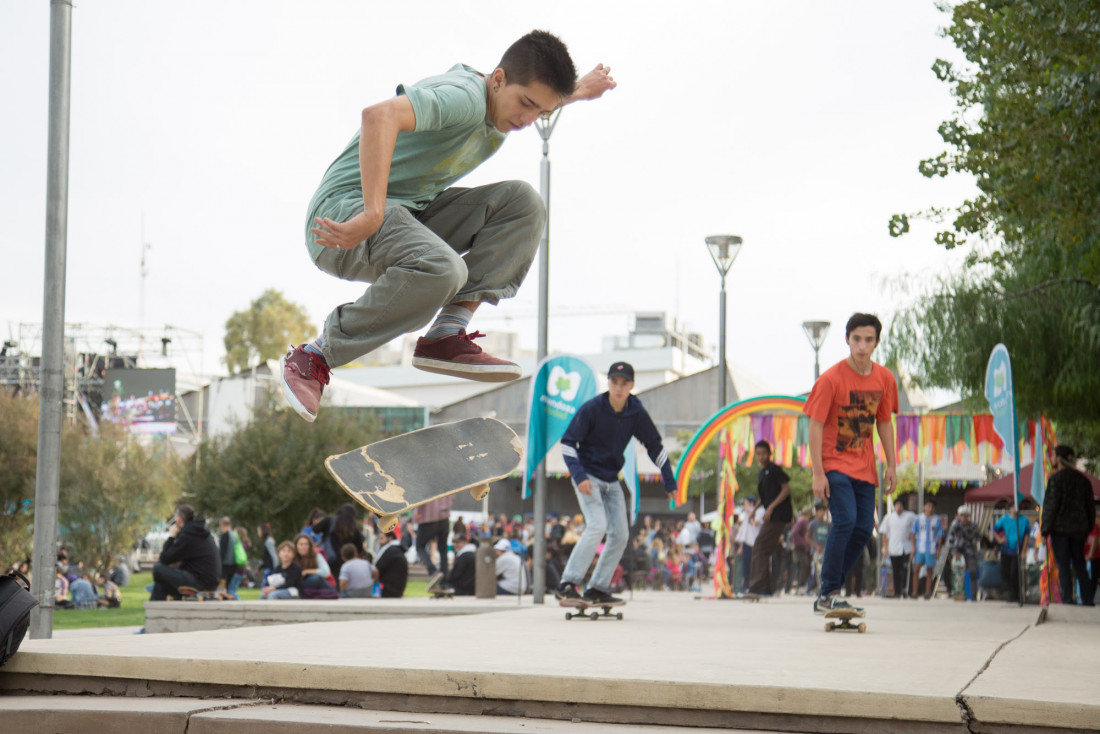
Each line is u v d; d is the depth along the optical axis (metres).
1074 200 8.73
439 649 3.73
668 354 57.78
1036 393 12.48
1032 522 14.61
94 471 28.50
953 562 15.23
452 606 9.49
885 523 16.70
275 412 31.23
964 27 9.41
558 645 4.09
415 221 2.95
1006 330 12.47
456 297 3.20
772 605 10.38
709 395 41.06
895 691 2.61
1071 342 12.10
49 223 6.68
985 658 3.78
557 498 46.81
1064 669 3.36
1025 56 8.66
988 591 14.60
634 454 10.87
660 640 4.57
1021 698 2.50
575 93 3.35
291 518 30.03
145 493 29.41
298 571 12.47
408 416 41.44
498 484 46.84
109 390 45.66
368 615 9.44
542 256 10.83
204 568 12.00
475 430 3.29
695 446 13.20
